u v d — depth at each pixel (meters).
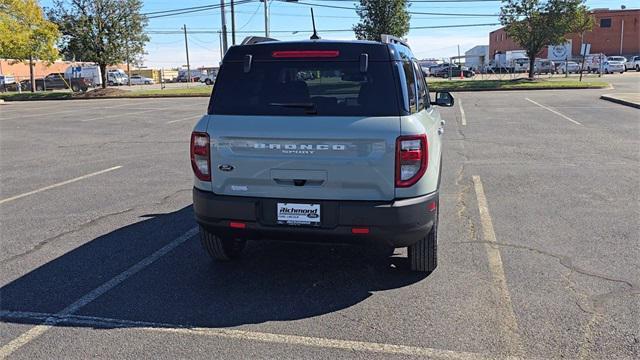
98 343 3.58
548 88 30.50
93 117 20.91
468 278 4.55
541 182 8.02
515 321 3.78
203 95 35.28
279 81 4.18
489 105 20.92
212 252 4.88
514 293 4.23
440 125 5.37
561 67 58.31
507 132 13.45
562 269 4.70
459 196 7.30
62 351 3.49
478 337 3.58
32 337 3.68
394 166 3.91
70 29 37.91
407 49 5.13
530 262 4.88
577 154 10.24
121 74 67.81
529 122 15.29
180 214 6.68
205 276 4.73
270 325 3.80
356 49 4.09
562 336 3.57
